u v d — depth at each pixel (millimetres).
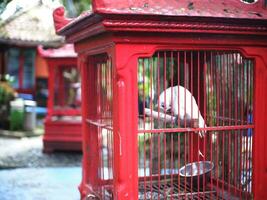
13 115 16203
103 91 4969
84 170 5488
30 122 16094
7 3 6672
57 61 11703
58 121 11945
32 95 22516
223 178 4637
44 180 8812
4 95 17344
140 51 3980
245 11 4242
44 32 15734
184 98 4352
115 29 3818
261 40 4281
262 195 4383
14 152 12195
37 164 10555
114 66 3990
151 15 3797
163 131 4168
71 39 5211
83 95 5430
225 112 4852
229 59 4695
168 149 7207
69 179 8906
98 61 5078
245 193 4516
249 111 4508
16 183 8531
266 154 4391
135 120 4008
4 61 20422
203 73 5191
